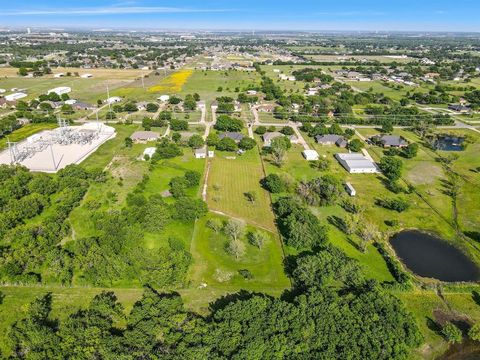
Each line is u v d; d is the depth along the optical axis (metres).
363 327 64.06
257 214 109.31
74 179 113.62
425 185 131.88
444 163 150.88
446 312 75.31
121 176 121.94
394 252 95.12
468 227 106.81
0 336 64.94
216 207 111.94
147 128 181.75
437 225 107.69
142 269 80.50
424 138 180.50
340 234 99.94
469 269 89.69
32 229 89.69
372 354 60.50
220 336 61.38
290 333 61.91
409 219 110.25
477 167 147.50
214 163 145.38
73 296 75.00
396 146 166.38
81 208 103.19
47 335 61.28
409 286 80.94
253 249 92.56
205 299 75.75
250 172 138.75
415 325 66.25
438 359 65.31
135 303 73.19
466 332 70.50
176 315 65.50
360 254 92.31
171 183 117.31
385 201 116.12
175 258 81.38
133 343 60.66
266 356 58.81
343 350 60.72
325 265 78.75
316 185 118.31
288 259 88.75
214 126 192.50
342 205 115.75
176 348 59.53
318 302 68.00
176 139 164.50
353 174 139.38
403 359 61.47
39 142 156.12
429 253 95.25
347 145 166.38
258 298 67.69
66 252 84.19
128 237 86.44
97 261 78.81
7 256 80.44
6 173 118.56
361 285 76.31
